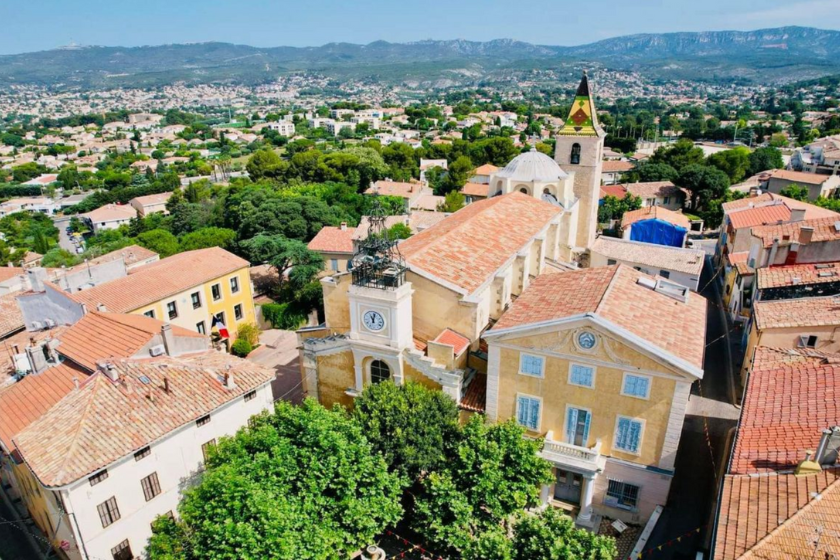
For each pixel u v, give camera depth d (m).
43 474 30.66
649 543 33.72
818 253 50.41
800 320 43.22
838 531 20.44
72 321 51.72
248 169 182.50
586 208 74.12
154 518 35.41
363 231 90.00
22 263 120.31
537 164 66.75
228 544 26.89
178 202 149.50
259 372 41.28
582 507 36.72
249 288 70.06
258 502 27.53
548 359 35.19
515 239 50.69
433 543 32.28
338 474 31.31
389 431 34.53
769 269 51.47
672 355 31.84
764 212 73.62
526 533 27.97
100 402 34.88
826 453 23.28
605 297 35.41
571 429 36.34
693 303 38.94
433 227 55.25
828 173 130.12
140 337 40.91
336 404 36.88
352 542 30.78
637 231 83.50
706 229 109.06
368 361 41.50
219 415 38.47
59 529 34.81
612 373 33.75
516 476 32.34
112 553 33.44
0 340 55.16
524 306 38.78
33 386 40.12
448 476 32.22
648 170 135.12
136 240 104.19
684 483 38.31
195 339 44.28
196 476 37.69
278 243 82.31
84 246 137.75
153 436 34.19
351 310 40.22
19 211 191.25
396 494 32.88
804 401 29.12
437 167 178.50
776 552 20.14
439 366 38.72
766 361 36.19
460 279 41.72
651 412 33.53
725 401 48.16
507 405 37.69
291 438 33.31
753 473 24.75
